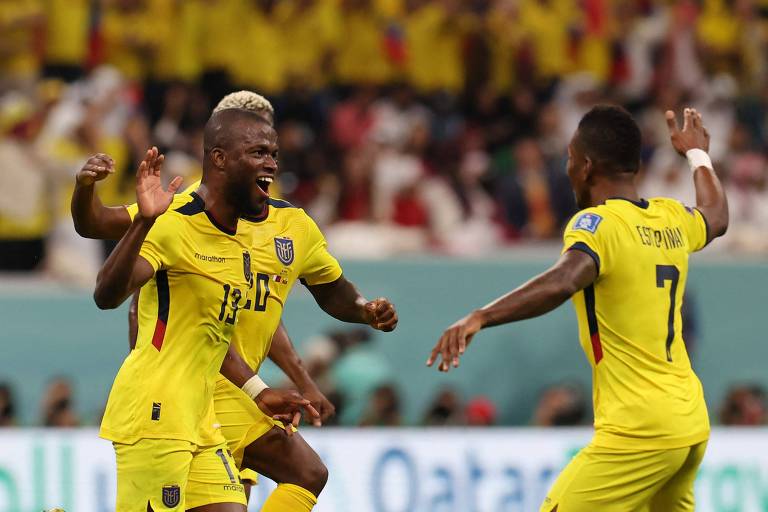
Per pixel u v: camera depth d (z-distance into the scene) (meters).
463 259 44.06
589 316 20.11
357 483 32.12
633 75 54.34
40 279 40.72
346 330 42.03
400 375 43.22
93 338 40.84
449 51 50.84
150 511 18.97
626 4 55.19
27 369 40.22
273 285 20.42
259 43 47.91
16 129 41.56
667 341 20.16
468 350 43.78
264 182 19.19
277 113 47.91
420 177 46.41
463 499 32.78
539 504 33.34
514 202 46.81
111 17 46.00
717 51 56.34
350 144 47.59
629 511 19.98
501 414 43.97
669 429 19.72
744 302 46.41
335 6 49.41
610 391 20.02
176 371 19.02
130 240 17.28
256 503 30.69
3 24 44.38
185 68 47.06
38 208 41.19
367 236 44.28
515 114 50.78
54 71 45.25
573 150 20.89
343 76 49.66
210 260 19.11
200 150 43.88
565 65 53.19
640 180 49.38
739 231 48.91
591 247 19.61
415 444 32.72
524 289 19.14
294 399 20.23
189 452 19.19
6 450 30.67
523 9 52.66
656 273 20.09
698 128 23.14
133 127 42.88
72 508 30.81
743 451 34.12
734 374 46.25
